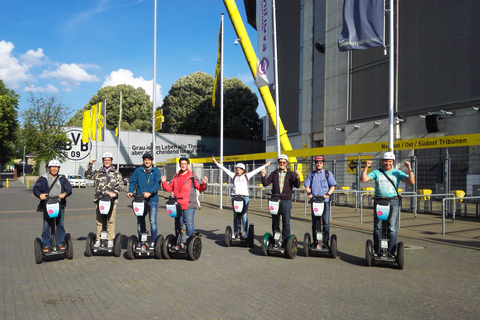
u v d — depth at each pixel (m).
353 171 19.03
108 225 7.64
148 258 7.26
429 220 13.49
